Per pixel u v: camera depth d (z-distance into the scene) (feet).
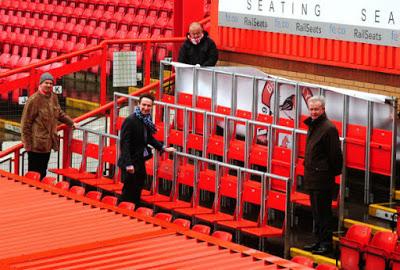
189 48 155.74
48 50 208.85
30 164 146.41
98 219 113.19
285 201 120.57
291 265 94.43
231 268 92.99
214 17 162.91
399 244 111.04
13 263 95.09
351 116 130.52
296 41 150.30
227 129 135.03
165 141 143.43
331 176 119.34
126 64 160.35
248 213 131.64
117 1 206.08
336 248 116.57
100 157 146.00
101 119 162.81
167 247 100.68
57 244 102.17
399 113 131.75
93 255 97.76
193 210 129.80
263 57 156.15
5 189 127.85
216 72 146.41
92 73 177.88
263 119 140.67
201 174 131.03
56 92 160.45
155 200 134.00
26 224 111.14
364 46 140.46
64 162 150.71
